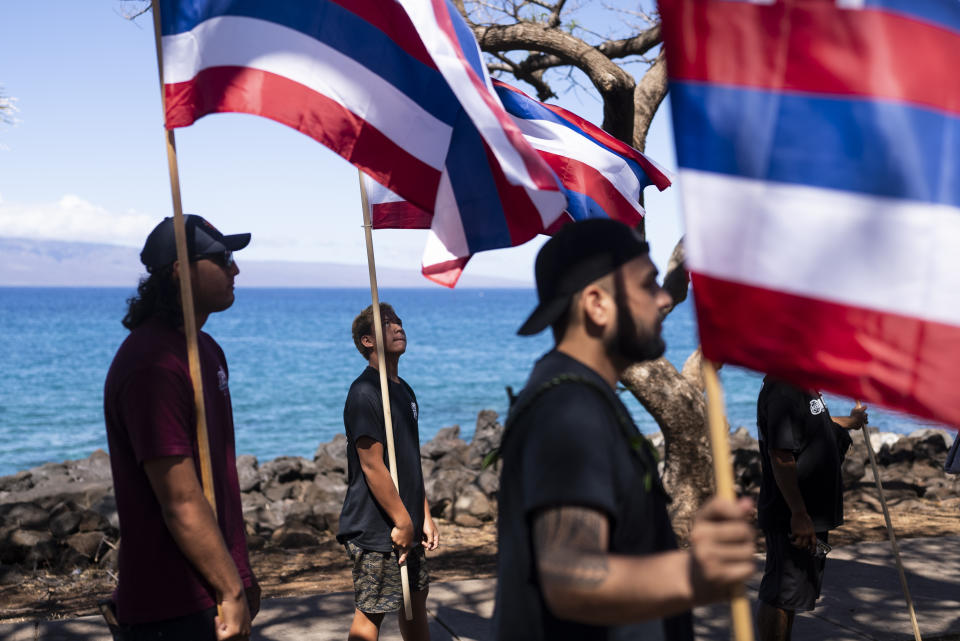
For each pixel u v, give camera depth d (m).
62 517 8.30
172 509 2.52
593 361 1.97
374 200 4.57
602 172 4.75
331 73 3.22
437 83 3.37
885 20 1.98
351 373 48.41
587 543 1.67
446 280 3.35
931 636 5.24
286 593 7.09
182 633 2.59
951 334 1.92
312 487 11.20
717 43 1.99
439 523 9.85
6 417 31.86
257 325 105.00
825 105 1.97
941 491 10.51
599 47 10.30
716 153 1.98
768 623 4.44
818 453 4.35
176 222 2.70
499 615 1.94
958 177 1.96
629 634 1.88
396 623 5.52
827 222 1.96
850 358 1.94
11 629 5.37
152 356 2.60
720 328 1.97
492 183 3.37
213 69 3.08
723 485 1.92
